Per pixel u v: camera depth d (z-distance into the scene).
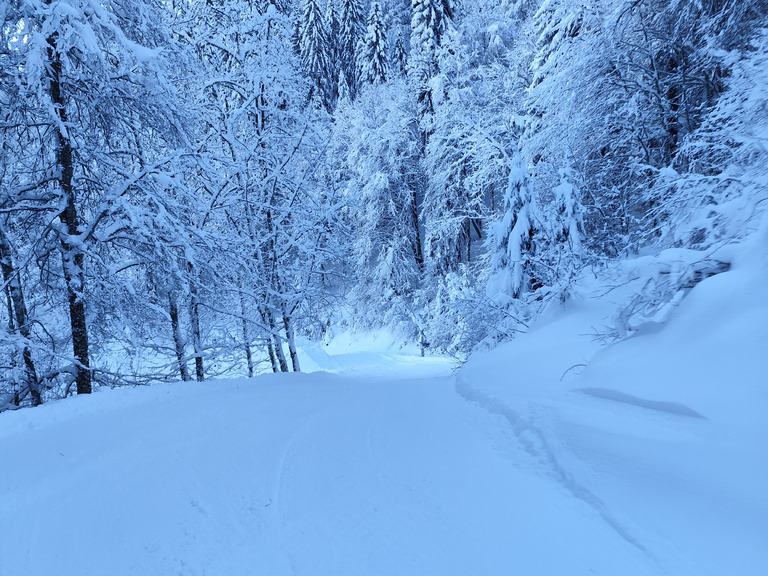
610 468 2.91
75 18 6.55
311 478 3.50
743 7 9.15
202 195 13.78
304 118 15.89
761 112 6.39
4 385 8.76
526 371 6.91
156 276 10.16
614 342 5.52
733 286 4.11
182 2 13.74
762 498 2.27
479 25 27.69
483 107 23.45
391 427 4.97
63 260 8.11
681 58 11.64
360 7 45.44
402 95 29.17
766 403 2.97
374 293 30.06
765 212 4.64
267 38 15.56
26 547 2.65
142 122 8.77
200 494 3.28
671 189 7.62
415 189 30.38
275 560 2.38
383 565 2.27
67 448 4.39
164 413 5.85
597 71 12.73
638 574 1.99
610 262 8.43
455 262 26.27
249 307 15.25
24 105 7.50
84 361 8.45
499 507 2.80
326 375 14.27
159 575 2.30
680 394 3.62
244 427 5.16
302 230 15.45
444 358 23.47
